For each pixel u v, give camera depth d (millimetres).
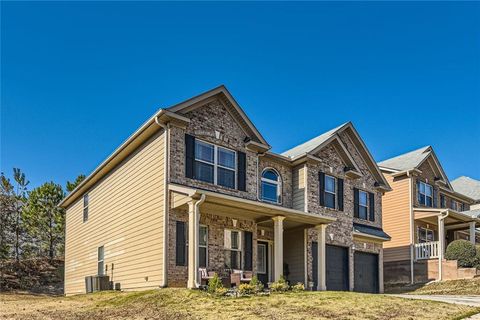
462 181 45094
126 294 14859
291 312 11156
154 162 16609
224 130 17969
